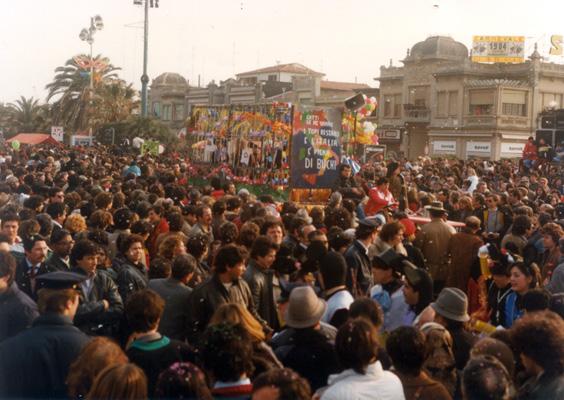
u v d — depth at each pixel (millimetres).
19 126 71000
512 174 24172
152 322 4957
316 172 16172
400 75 57562
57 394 4793
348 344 4309
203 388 3877
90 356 4285
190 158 19984
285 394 3678
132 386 3619
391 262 6660
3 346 4852
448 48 55156
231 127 18250
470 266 9695
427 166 27516
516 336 4473
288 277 7215
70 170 20312
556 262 9148
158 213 9727
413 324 5770
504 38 54656
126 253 7309
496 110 50000
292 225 8891
